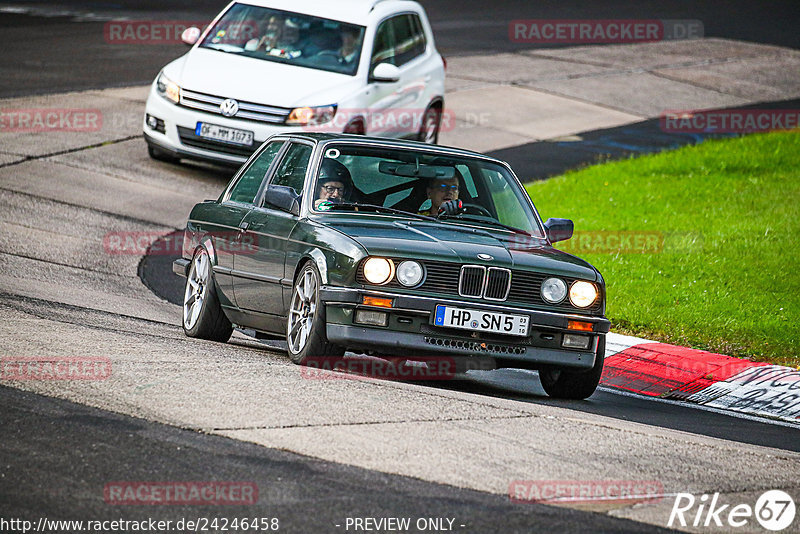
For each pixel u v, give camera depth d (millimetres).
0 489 17797
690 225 52969
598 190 60875
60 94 71812
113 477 18656
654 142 77062
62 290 38188
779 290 43250
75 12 110438
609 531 17859
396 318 27406
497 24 124375
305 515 17547
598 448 22547
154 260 46531
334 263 27797
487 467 20500
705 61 109375
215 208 34844
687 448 23469
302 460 20016
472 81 90938
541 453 21734
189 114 56594
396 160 32125
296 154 32656
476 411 24562
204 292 33906
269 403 23422
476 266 27859
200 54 59250
